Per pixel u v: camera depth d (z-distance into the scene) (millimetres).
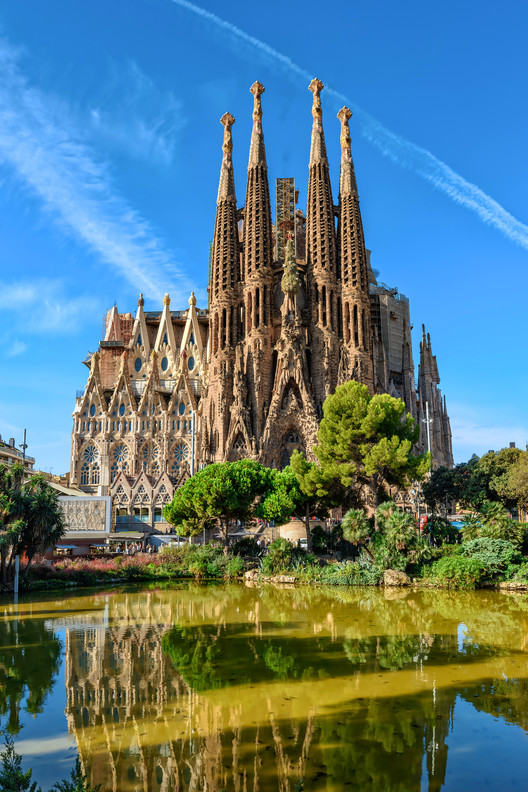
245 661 21438
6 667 20812
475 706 16422
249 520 64812
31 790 10656
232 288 109875
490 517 52500
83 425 113750
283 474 62875
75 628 28203
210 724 15172
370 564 49812
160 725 15148
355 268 107938
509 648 23344
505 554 45375
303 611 33219
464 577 44094
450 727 14891
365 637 25625
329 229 110250
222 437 100625
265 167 113938
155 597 40375
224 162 117625
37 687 18453
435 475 83938
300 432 98500
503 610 33125
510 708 16250
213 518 62406
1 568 44375
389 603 36344
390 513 50875
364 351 104812
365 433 56844
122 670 20344
